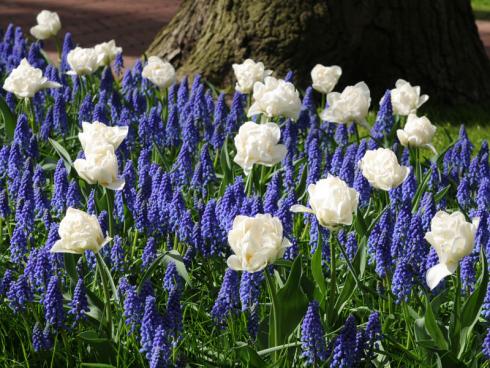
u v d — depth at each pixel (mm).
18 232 4793
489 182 5586
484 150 6367
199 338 4625
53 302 4160
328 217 3992
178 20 10633
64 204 5430
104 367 4148
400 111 6582
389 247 4566
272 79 6145
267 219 3779
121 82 8594
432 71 10469
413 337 4555
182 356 3994
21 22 14977
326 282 4957
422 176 6168
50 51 13250
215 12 10203
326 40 9945
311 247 5230
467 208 5777
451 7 10633
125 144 6641
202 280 4980
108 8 16328
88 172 4504
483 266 4195
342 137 6805
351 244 4895
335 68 7133
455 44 10656
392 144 6883
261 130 4961
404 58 10344
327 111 6320
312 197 4023
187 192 6102
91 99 7305
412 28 10336
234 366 4332
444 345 4258
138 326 4305
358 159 6059
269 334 4230
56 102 6820
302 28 9859
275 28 9898
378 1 10148
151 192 5449
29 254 4859
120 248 4738
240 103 7027
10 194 5727
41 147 6867
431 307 4340
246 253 3744
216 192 6180
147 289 4293
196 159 6656
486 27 16562
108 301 4312
